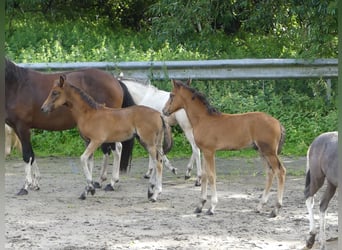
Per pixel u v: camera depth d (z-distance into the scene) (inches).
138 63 633.6
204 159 419.8
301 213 412.8
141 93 524.7
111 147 487.8
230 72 638.5
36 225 382.3
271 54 724.0
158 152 457.4
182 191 482.6
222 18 752.3
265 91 650.2
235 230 373.1
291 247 339.6
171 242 346.9
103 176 493.7
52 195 465.7
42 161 589.6
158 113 460.8
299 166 559.5
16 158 604.1
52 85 494.0
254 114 417.7
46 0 870.4
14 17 853.2
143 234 362.9
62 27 816.3
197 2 737.0
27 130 487.5
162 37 740.0
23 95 485.7
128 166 506.9
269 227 379.9
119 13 905.5
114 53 694.5
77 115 463.5
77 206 432.8
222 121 418.9
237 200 449.7
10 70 482.9
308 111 638.5
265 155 411.8
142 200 452.4
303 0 677.9
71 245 341.4
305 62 637.3
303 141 612.1
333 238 356.8
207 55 714.2
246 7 761.0
